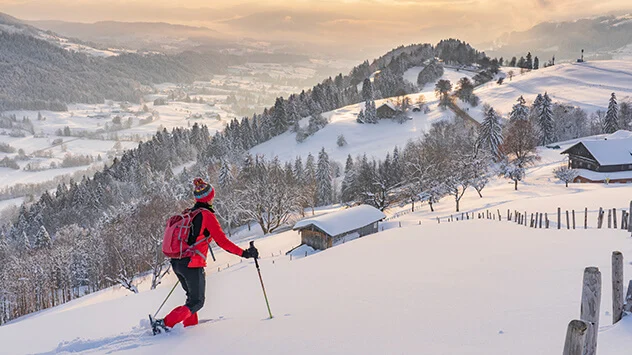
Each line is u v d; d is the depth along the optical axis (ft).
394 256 44.65
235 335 17.92
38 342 26.73
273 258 131.64
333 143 495.41
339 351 15.34
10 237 360.69
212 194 19.66
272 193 200.13
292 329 18.24
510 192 198.90
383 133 507.30
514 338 15.47
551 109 384.68
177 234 18.92
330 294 26.63
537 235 49.55
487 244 45.73
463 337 16.05
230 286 38.37
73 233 262.47
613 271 15.67
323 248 139.85
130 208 250.78
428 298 22.47
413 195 199.52
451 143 311.47
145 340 18.19
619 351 12.88
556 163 276.82
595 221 79.36
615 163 218.79
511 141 270.05
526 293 21.89
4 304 176.96
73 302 147.84
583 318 13.33
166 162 571.69
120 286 144.66
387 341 16.08
